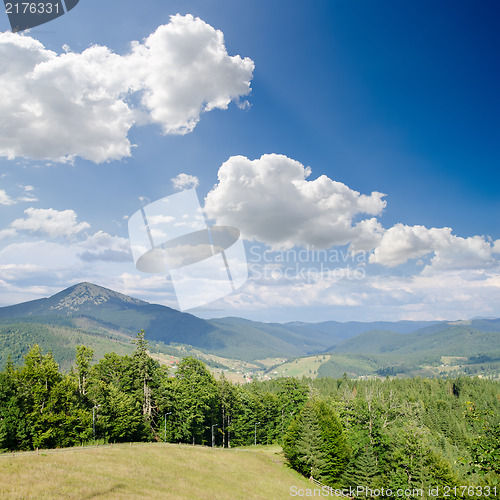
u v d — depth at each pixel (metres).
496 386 193.12
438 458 58.50
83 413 63.94
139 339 81.81
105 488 36.91
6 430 54.53
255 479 59.25
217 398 94.75
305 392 106.38
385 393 156.12
